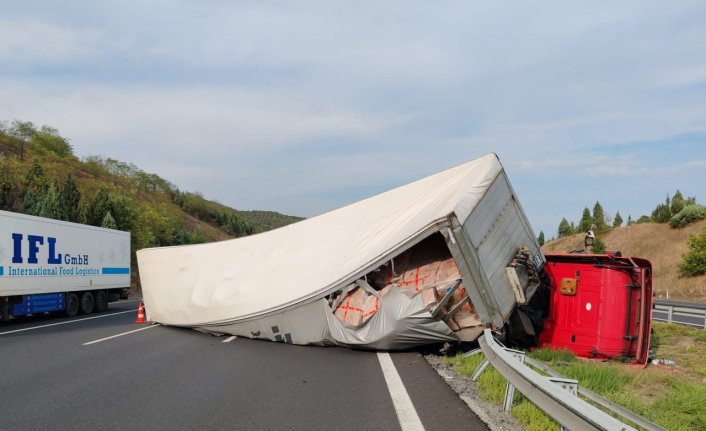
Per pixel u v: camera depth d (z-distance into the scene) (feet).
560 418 13.52
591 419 11.48
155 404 21.53
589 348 35.50
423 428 17.92
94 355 34.71
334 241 44.34
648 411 20.47
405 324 33.09
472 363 29.73
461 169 42.57
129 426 18.38
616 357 34.50
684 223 208.54
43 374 28.07
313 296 37.11
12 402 21.85
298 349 37.22
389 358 33.35
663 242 205.16
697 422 19.98
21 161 179.11
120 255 81.56
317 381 26.17
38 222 61.00
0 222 54.29
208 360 32.58
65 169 207.51
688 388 24.90
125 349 37.40
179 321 48.57
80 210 131.34
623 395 23.00
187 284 49.88
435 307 33.09
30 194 117.39
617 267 35.53
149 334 46.65
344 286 36.42
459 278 34.68
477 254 33.65
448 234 32.60
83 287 70.79
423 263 38.06
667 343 44.24
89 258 72.54
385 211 45.27
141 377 27.25
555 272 38.40
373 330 34.32
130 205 163.02
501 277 36.11
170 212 269.44
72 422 18.85
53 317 68.18
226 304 43.04
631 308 34.78
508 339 38.52
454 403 21.48
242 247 51.11
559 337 37.19
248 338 42.60
